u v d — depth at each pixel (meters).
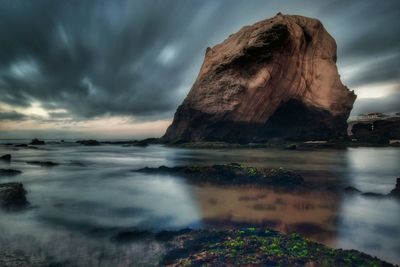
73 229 11.65
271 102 66.00
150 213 14.17
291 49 65.19
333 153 49.69
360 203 16.45
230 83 64.81
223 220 13.01
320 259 8.15
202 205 15.70
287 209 14.98
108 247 9.70
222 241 9.78
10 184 16.86
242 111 63.41
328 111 72.00
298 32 66.56
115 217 13.45
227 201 16.69
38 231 11.40
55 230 11.52
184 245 9.64
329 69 75.94
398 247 10.13
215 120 64.44
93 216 13.58
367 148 61.38
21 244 9.96
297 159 40.16
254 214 14.00
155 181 23.55
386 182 24.23
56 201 16.80
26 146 81.50
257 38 64.25
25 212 14.21
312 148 58.72
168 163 37.69
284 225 12.42
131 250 9.41
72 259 8.81
